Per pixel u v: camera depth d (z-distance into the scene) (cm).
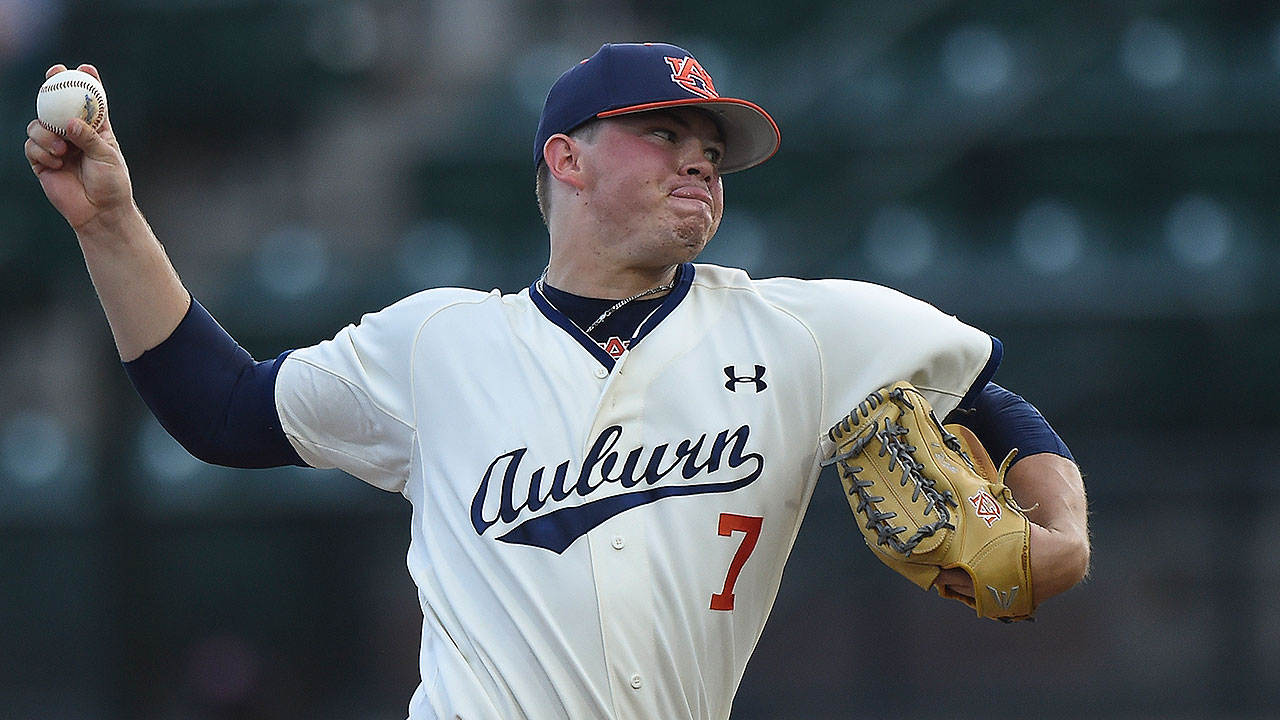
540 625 840
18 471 3797
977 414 946
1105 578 3212
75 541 3616
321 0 4166
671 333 898
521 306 929
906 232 3953
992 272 3784
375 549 3550
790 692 3259
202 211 4331
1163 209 3925
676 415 874
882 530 866
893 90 4100
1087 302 3659
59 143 921
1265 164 3897
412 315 940
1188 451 3209
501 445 876
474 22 4722
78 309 4153
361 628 3531
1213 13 4088
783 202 4034
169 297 958
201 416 964
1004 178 3991
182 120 4241
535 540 852
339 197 4416
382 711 3506
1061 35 4047
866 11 4275
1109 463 3241
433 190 4106
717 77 4275
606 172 902
